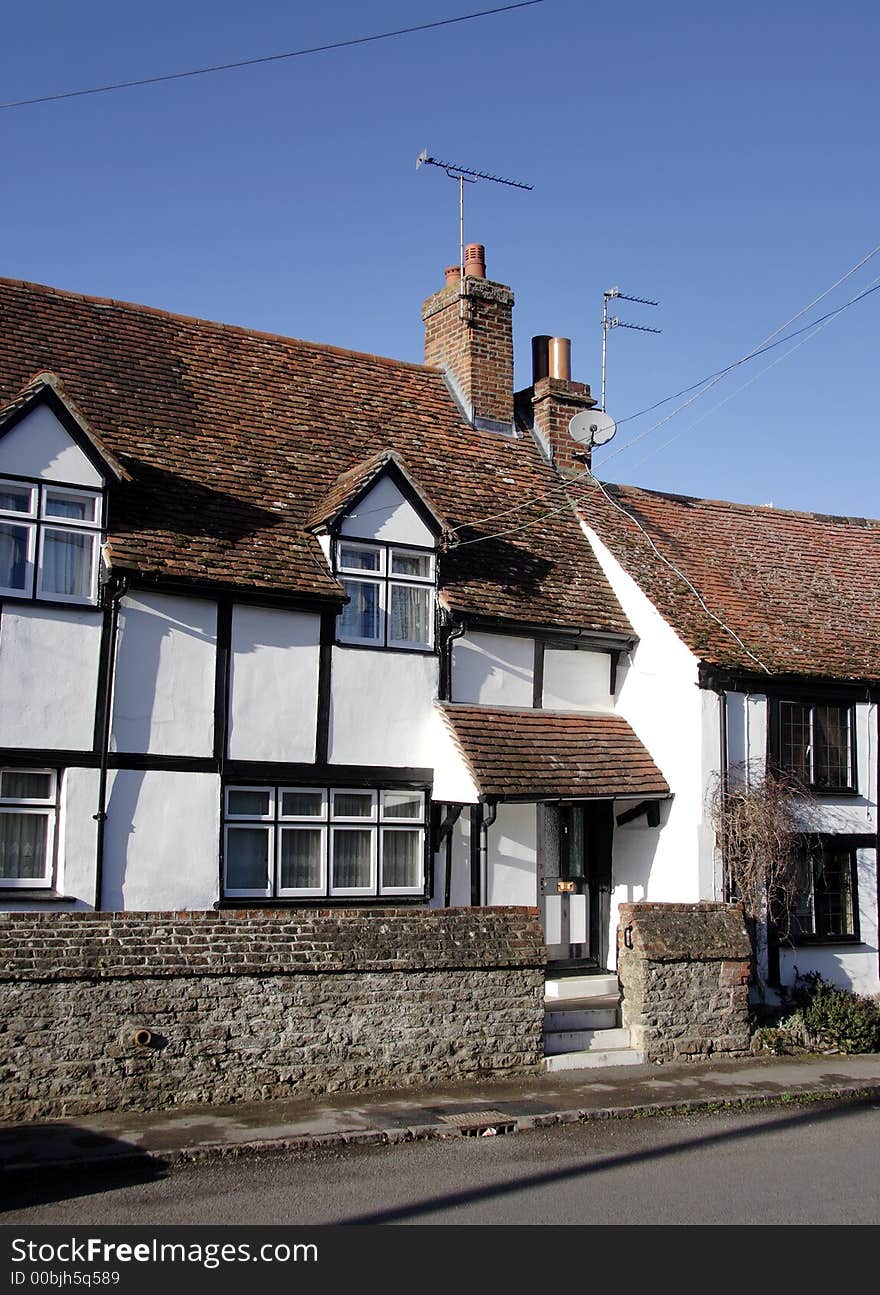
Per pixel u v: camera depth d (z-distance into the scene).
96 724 13.19
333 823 14.65
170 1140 9.98
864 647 18.39
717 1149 10.47
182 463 15.29
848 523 22.59
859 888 17.45
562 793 15.16
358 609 15.10
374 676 15.02
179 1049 11.16
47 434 13.36
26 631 12.91
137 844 13.30
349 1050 11.95
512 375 19.81
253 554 14.46
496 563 16.80
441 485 17.48
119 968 10.95
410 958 12.27
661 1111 11.83
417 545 15.54
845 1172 9.77
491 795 14.41
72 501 13.53
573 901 16.95
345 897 14.59
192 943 11.35
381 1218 8.38
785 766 17.00
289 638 14.50
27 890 12.78
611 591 17.70
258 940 11.64
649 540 18.81
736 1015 14.43
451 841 15.46
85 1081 10.77
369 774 14.80
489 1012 12.77
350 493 14.95
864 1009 15.55
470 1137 10.71
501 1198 8.87
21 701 12.80
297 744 14.38
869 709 17.92
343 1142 10.30
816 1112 12.08
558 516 18.44
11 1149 9.62
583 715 16.89
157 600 13.70
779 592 19.09
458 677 15.75
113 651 13.36
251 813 14.20
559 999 15.64
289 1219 8.33
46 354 15.95
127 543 13.59
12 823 12.86
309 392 17.98
